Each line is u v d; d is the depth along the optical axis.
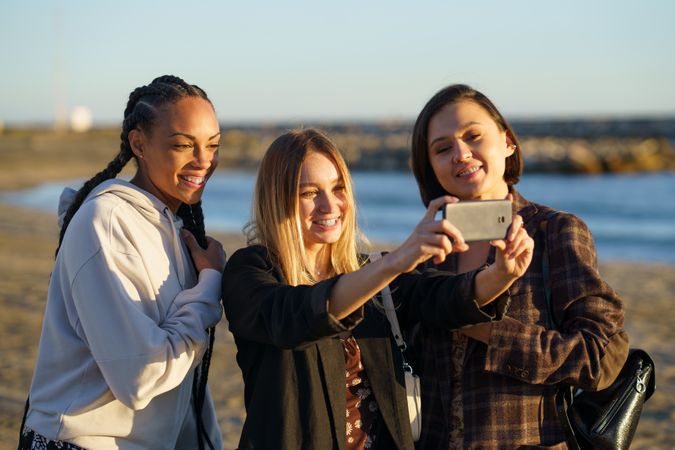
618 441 2.45
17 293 10.00
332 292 2.15
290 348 2.21
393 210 29.72
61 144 81.19
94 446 2.39
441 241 2.04
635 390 2.51
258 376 2.39
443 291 2.51
